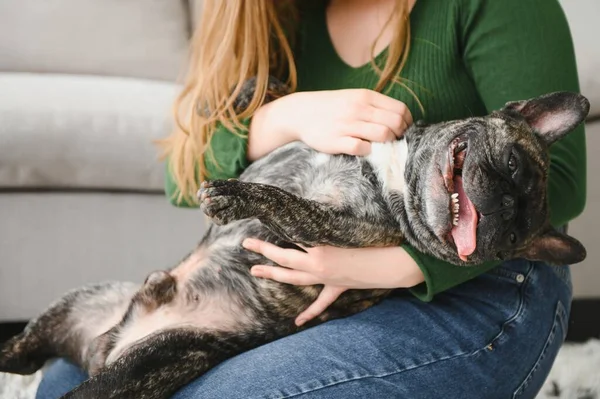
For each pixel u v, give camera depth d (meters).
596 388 2.70
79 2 3.48
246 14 2.16
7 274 2.83
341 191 1.98
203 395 1.72
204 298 2.03
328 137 1.99
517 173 1.83
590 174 3.07
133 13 3.54
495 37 2.00
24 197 2.81
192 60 2.39
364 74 2.13
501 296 1.94
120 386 1.81
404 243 1.98
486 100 2.06
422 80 2.02
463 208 1.87
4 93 2.82
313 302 2.02
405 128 2.03
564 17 2.06
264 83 2.16
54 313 2.20
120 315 2.18
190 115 2.26
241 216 1.77
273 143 2.13
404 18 2.00
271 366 1.72
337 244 1.92
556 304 2.00
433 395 1.74
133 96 2.97
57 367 2.18
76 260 2.87
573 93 1.92
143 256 2.92
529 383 1.89
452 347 1.79
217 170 2.23
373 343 1.76
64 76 3.26
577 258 1.95
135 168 2.82
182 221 2.94
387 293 2.04
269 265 1.99
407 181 1.97
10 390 2.57
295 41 2.32
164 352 1.89
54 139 2.73
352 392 1.69
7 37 3.37
